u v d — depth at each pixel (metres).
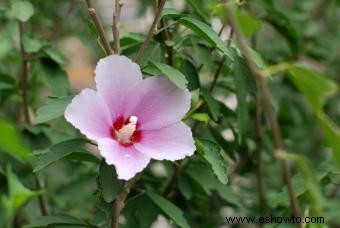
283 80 0.99
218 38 0.62
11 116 1.00
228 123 0.76
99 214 0.66
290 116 0.97
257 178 0.93
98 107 0.57
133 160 0.57
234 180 0.97
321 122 0.52
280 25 0.85
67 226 0.66
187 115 0.61
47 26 0.94
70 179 0.91
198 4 0.69
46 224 0.64
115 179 0.58
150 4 1.02
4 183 0.72
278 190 0.96
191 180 0.76
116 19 0.61
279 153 0.51
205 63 0.69
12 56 0.85
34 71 0.82
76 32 0.88
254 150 0.91
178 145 0.58
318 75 0.50
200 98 0.69
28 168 0.77
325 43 1.11
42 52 0.76
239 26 0.54
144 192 0.68
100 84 0.58
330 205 0.89
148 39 0.62
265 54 0.88
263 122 0.93
